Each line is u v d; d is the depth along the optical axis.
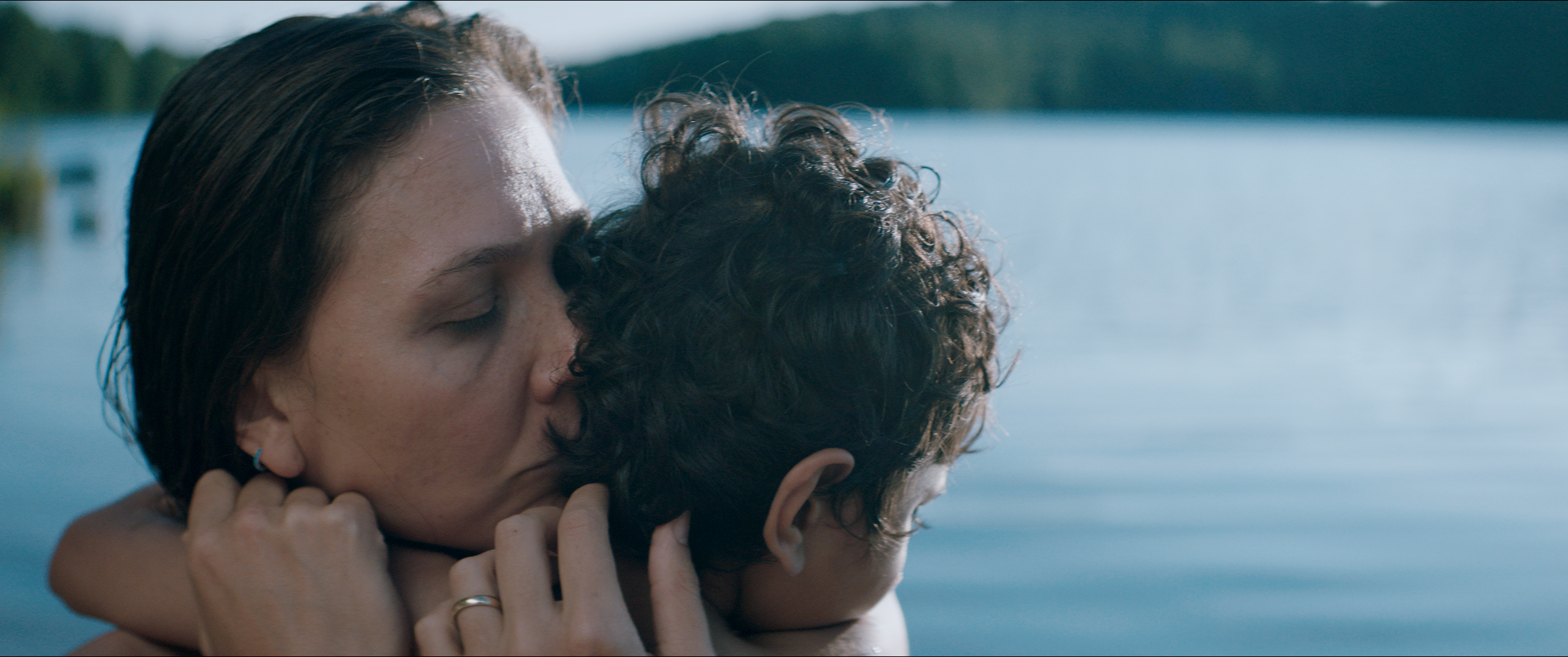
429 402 0.98
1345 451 5.29
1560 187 25.38
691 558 1.10
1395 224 17.33
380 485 1.02
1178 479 4.79
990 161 27.06
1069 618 3.33
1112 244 13.69
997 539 4.04
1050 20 72.25
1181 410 6.00
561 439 1.05
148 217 0.98
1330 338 8.23
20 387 5.48
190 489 1.14
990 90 64.50
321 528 0.97
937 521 4.26
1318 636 3.28
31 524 3.74
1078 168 26.94
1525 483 4.87
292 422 1.01
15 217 13.71
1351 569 3.81
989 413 1.36
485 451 1.02
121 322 1.14
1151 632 3.22
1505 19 65.75
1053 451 5.21
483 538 1.08
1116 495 4.55
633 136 1.23
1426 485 4.78
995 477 4.81
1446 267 12.48
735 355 1.02
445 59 1.00
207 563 0.96
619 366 1.02
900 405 1.05
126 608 1.15
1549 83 63.78
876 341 1.02
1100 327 8.41
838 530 1.10
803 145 1.14
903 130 1.66
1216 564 3.81
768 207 1.06
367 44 0.97
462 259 0.95
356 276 0.94
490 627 0.94
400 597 1.01
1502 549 4.05
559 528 0.98
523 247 1.00
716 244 1.05
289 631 0.94
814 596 1.16
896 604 1.37
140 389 1.06
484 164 0.98
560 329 1.04
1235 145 43.38
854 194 1.08
